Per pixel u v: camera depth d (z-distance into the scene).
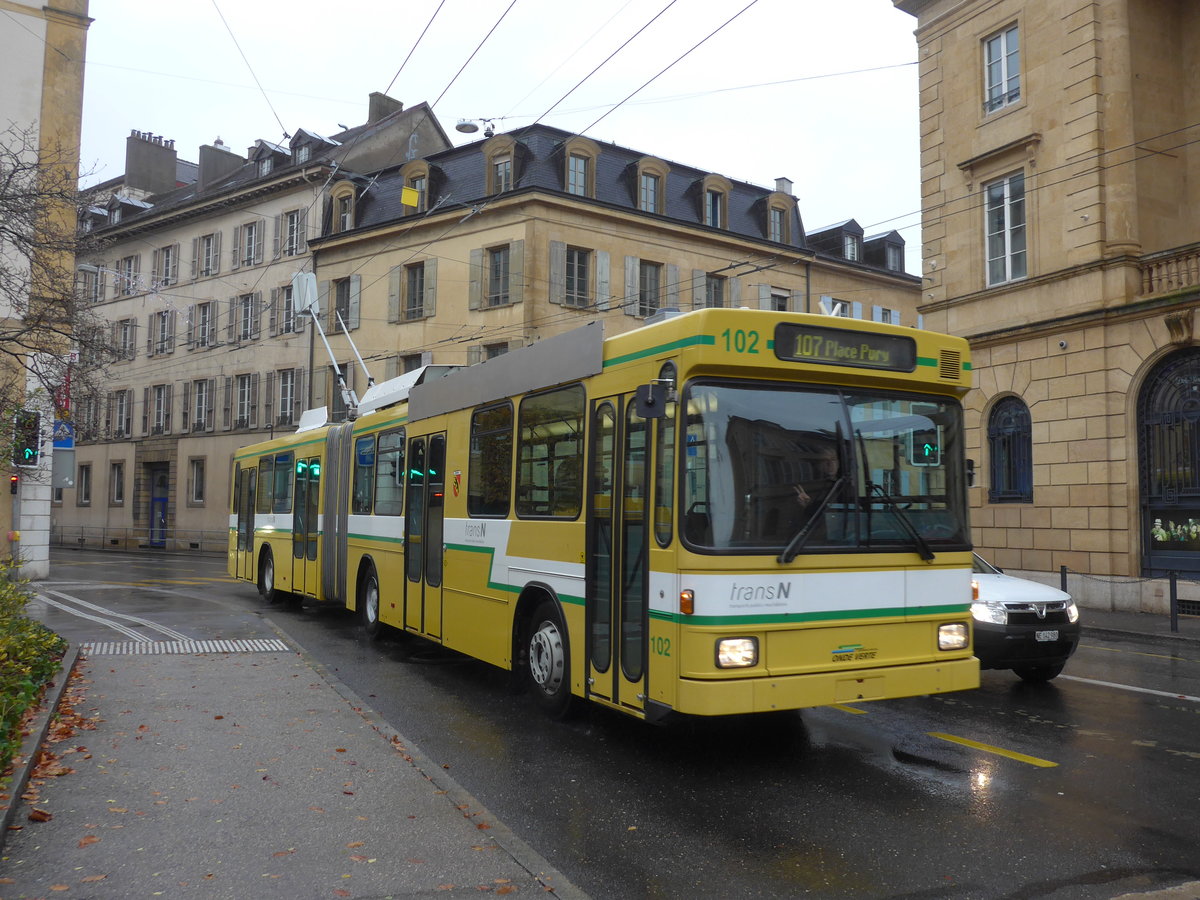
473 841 4.84
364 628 12.96
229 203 41.84
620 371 6.90
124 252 47.25
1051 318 19.39
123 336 47.09
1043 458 19.52
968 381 6.93
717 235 35.62
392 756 6.39
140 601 17.55
